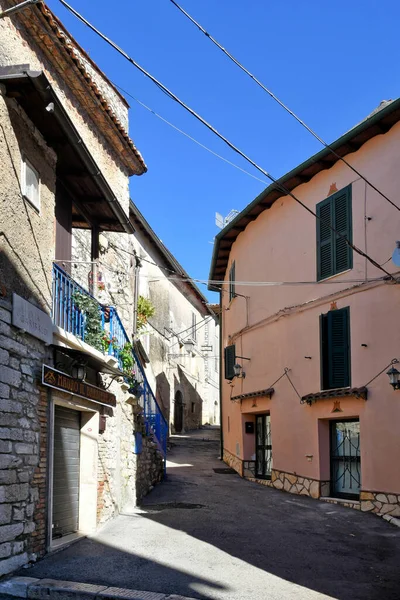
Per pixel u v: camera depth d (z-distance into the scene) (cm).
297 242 1591
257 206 1752
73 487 1010
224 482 1655
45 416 855
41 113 822
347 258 1393
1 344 729
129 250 1509
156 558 857
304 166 1480
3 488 724
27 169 830
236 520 1140
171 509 1225
